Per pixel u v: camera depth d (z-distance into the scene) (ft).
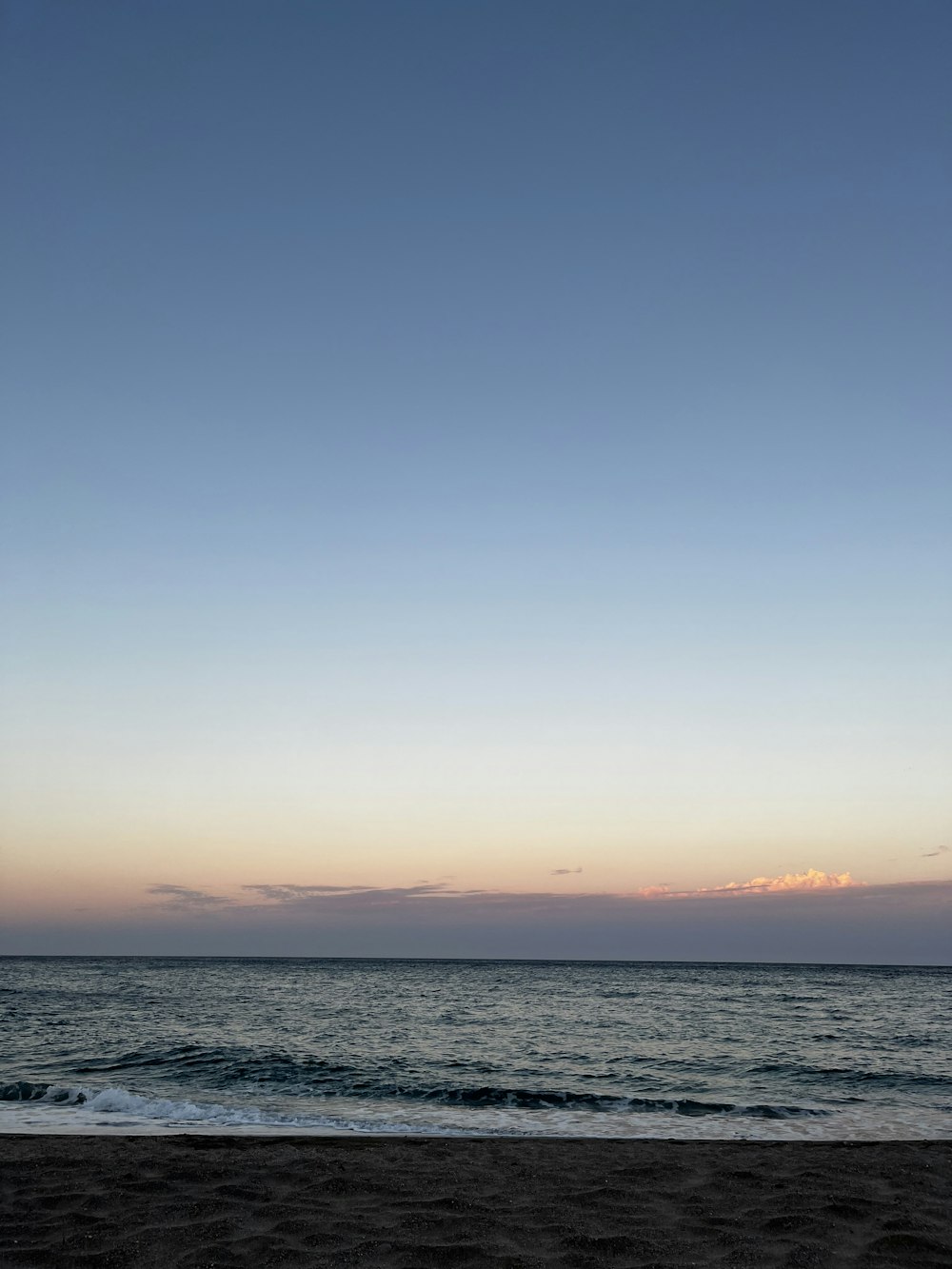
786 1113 61.16
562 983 285.64
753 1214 33.01
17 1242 29.22
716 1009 160.66
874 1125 56.75
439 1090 68.13
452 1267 27.40
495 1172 39.32
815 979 365.20
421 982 284.00
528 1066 83.61
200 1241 29.30
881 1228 31.30
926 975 460.55
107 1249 28.55
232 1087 69.51
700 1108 62.75
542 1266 27.43
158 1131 51.55
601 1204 34.24
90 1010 142.10
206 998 180.34
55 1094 62.39
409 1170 39.37
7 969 407.85
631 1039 108.37
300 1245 29.04
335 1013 143.02
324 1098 65.62
